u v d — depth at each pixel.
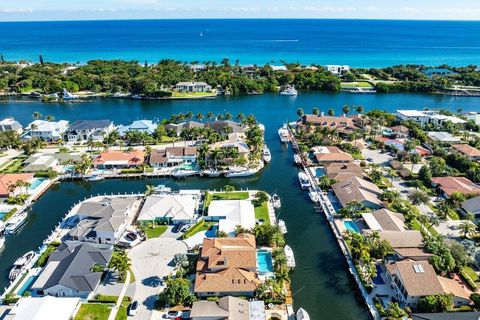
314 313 82.38
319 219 120.00
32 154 172.50
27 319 73.44
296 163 162.88
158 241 106.12
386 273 91.12
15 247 106.62
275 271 91.00
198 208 124.31
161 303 82.31
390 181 144.12
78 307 80.69
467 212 116.25
